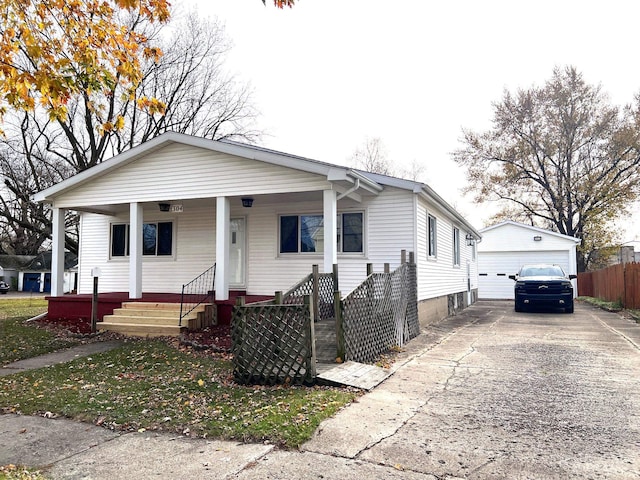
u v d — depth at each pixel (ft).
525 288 54.75
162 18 20.98
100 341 32.78
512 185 102.63
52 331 36.40
